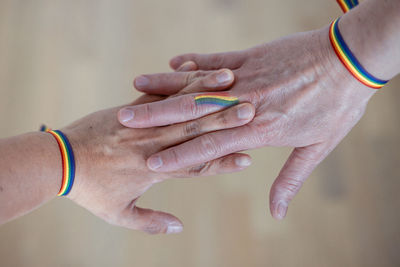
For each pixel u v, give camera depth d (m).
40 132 0.82
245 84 0.86
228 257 1.49
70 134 0.86
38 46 1.89
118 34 1.95
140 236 1.53
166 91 0.98
